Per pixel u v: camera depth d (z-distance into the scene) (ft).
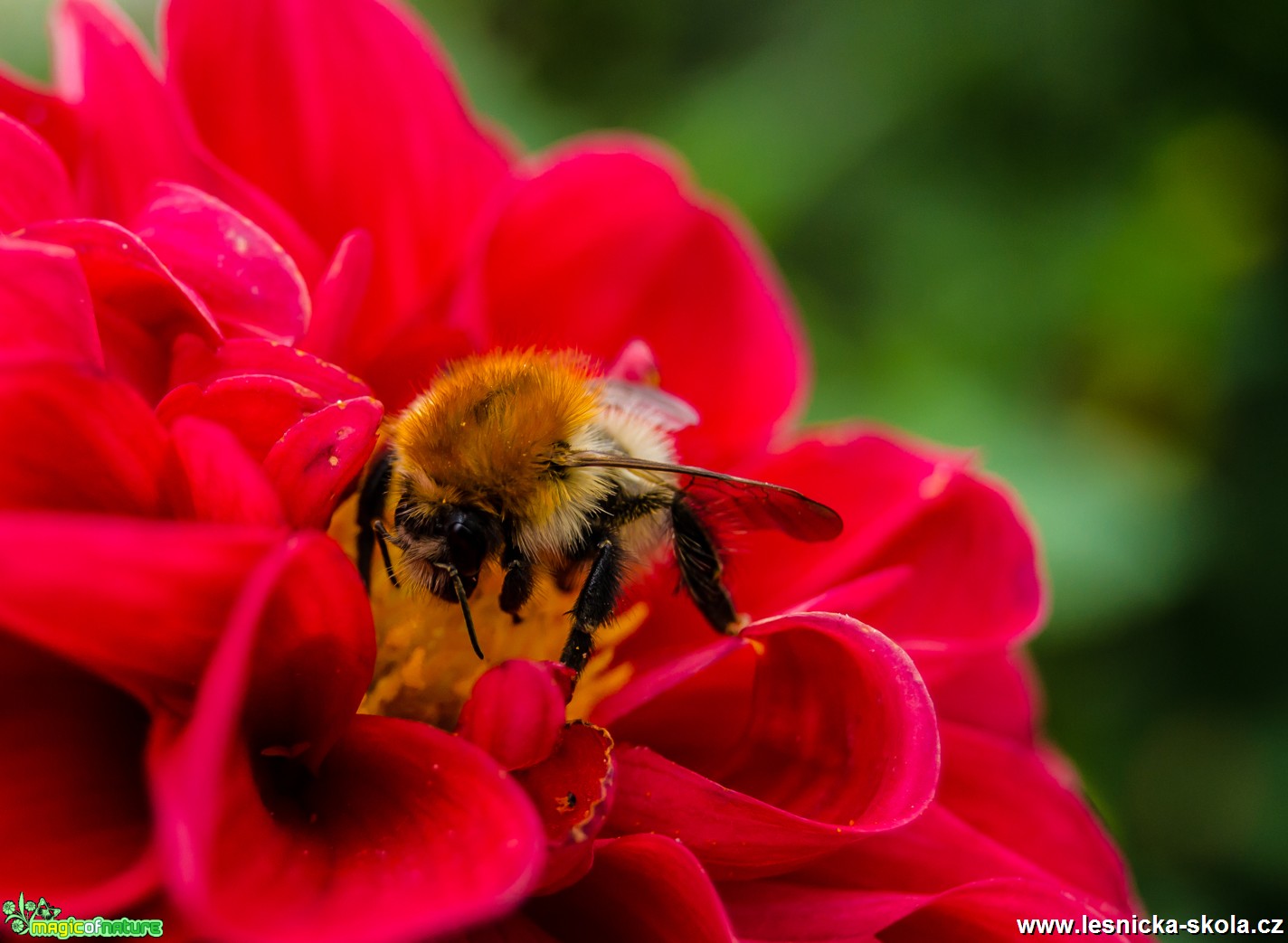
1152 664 0.68
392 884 0.39
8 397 0.39
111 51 0.44
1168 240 0.67
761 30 0.70
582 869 0.41
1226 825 0.67
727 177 0.60
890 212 0.63
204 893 0.37
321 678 0.40
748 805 0.41
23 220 0.41
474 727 0.41
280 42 0.45
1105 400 0.70
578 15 0.70
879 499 0.47
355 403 0.40
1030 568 0.46
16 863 0.39
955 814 0.46
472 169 0.46
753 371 0.49
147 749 0.39
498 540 0.45
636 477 0.46
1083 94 0.66
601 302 0.48
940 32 0.63
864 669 0.42
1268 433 0.70
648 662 0.45
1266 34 0.69
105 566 0.38
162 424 0.41
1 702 0.40
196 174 0.45
